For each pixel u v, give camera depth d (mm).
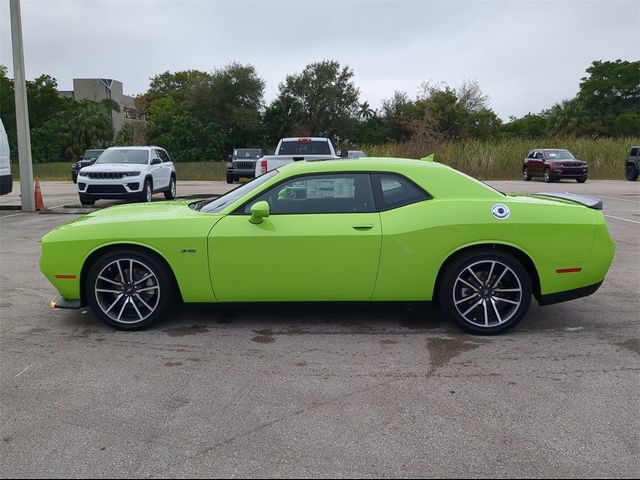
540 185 26094
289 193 5129
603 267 5125
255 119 67875
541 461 3096
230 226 5031
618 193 20812
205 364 4473
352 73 72688
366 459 3119
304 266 5004
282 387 4043
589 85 69938
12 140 64125
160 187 17922
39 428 3482
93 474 2994
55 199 19422
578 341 4984
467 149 35969
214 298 5137
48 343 4973
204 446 3262
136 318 5277
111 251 5156
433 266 5008
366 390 3992
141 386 4074
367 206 5086
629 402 3797
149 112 85500
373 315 5707
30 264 8258
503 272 5062
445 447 3234
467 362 4500
